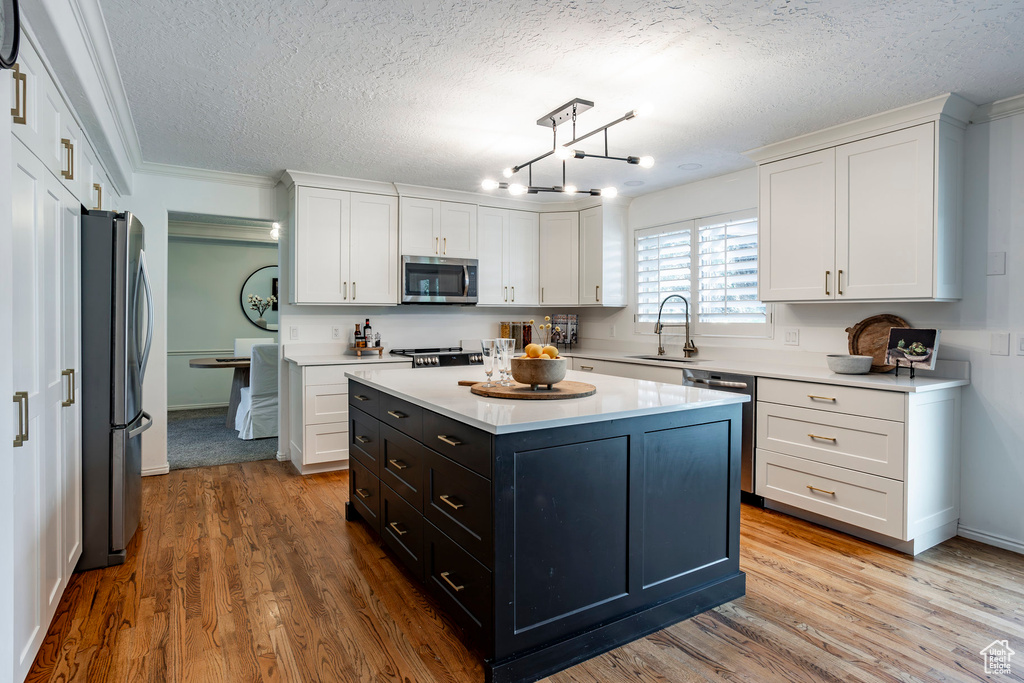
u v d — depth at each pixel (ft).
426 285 14.73
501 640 5.54
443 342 16.72
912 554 8.66
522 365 7.33
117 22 6.57
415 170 13.03
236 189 13.74
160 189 12.84
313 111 9.38
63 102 6.80
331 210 13.66
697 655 6.09
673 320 14.80
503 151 11.56
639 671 5.81
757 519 10.25
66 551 7.00
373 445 8.97
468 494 6.01
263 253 24.00
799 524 10.01
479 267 15.76
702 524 7.11
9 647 4.15
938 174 8.74
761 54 7.35
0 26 3.87
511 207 16.29
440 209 15.06
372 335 15.24
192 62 7.59
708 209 13.78
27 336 5.38
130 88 8.42
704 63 7.59
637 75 7.97
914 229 8.98
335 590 7.50
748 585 7.70
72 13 5.85
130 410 8.39
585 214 16.25
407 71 7.88
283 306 14.52
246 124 9.99
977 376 9.25
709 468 7.16
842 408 9.25
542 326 17.92
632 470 6.41
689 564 6.99
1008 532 8.93
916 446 8.55
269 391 17.07
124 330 8.07
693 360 13.64
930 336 9.15
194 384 23.04
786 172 10.85
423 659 5.99
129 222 8.05
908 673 5.74
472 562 5.95
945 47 7.13
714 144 11.01
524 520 5.67
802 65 7.66
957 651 6.14
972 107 8.96
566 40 7.02
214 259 23.21
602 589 6.24
